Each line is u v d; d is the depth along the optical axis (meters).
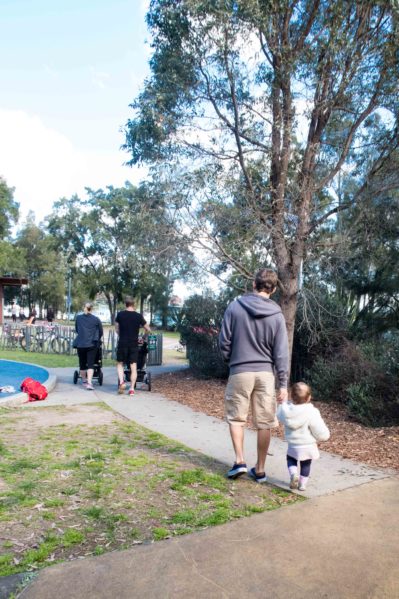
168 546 3.18
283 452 5.63
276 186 9.25
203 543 3.23
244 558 3.04
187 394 9.57
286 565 2.96
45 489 4.15
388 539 3.33
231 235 9.09
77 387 10.39
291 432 4.36
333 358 9.32
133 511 3.75
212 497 4.07
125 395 9.38
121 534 3.35
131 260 9.58
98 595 2.62
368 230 10.02
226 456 5.38
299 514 3.75
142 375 10.04
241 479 4.59
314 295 9.42
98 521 3.55
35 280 78.94
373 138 9.72
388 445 5.88
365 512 3.80
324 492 4.27
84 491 4.13
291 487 4.34
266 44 8.83
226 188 8.96
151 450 5.49
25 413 7.43
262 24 7.78
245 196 8.83
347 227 9.98
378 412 7.27
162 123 9.12
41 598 2.58
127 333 9.43
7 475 4.47
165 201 9.08
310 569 2.92
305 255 9.27
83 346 10.02
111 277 55.69
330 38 7.70
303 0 8.60
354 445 5.97
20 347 21.73
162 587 2.70
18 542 3.19
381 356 8.25
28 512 3.67
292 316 9.22
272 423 4.47
